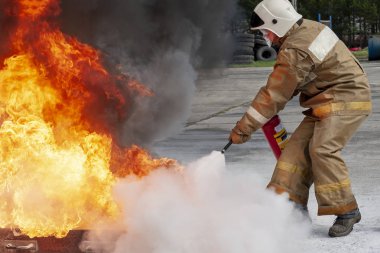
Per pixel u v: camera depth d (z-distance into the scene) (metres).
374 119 12.17
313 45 4.61
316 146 4.77
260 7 4.75
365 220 5.45
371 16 47.69
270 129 4.90
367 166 7.90
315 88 4.82
